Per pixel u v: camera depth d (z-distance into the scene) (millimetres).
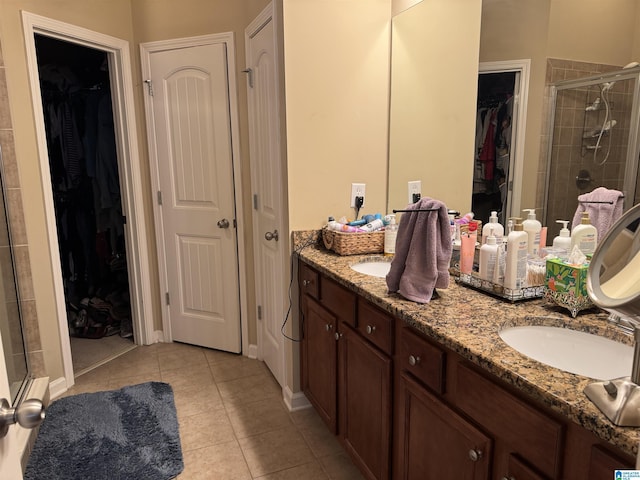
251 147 2551
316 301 1962
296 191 2080
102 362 2797
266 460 1868
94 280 3352
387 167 2279
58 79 3037
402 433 1339
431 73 1938
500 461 939
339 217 2197
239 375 2613
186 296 2986
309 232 2123
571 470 779
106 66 3094
